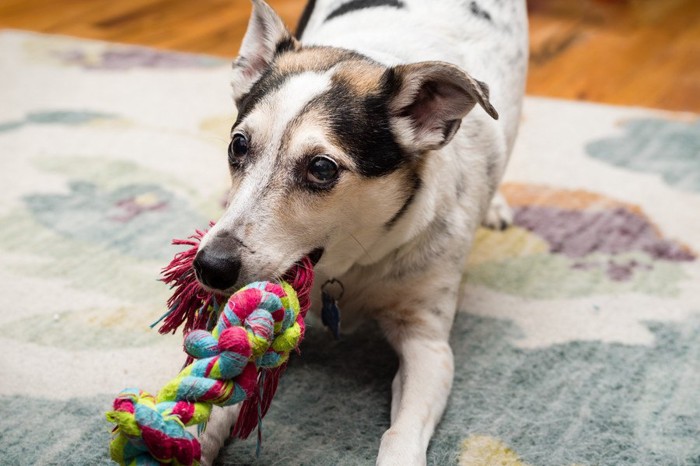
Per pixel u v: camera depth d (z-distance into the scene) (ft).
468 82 5.52
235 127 6.02
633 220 9.47
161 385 6.60
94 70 13.47
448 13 7.41
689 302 7.95
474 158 6.94
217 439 5.79
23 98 12.34
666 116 12.17
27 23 15.85
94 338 7.14
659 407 6.54
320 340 7.32
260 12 6.55
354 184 5.71
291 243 5.61
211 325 5.57
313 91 5.74
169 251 8.53
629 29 16.02
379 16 7.20
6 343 7.03
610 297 8.05
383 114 5.80
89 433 6.03
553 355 7.19
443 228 6.61
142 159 10.57
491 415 6.43
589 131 11.71
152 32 15.49
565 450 6.06
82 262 8.29
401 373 6.55
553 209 9.75
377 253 6.35
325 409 6.46
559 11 16.88
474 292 8.14
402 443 5.72
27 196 9.54
